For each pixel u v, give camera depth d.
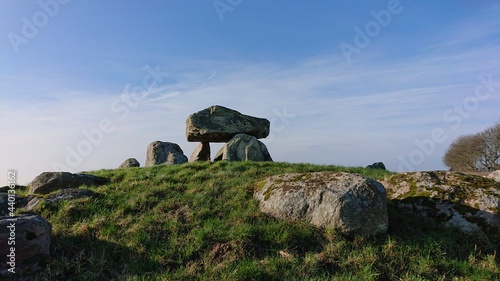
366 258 6.68
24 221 6.39
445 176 9.31
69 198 9.55
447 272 6.54
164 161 20.81
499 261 6.93
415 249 7.11
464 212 8.06
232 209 8.88
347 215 7.47
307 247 7.17
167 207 9.03
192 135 20.94
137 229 7.68
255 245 7.08
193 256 6.84
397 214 8.49
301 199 8.22
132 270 6.39
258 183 10.17
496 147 37.62
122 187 10.96
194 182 11.32
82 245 7.17
